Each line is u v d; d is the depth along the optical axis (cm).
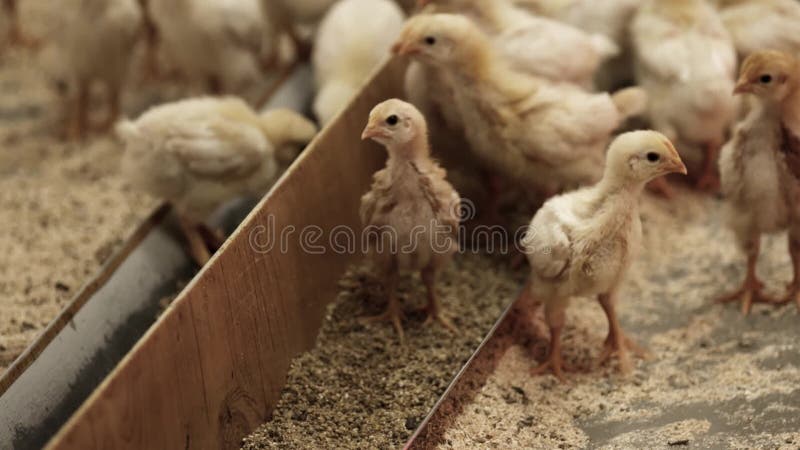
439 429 127
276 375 128
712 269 143
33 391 125
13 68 181
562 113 136
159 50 180
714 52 146
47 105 174
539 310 138
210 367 121
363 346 133
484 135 139
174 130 138
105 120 170
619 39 155
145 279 138
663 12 150
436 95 142
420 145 127
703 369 132
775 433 124
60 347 128
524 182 141
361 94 140
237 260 123
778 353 132
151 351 116
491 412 129
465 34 136
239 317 124
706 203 151
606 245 127
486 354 133
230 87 165
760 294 139
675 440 125
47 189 159
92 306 132
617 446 125
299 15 166
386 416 127
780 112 131
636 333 137
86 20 161
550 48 144
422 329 135
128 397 114
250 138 139
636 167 125
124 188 159
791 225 135
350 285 138
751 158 133
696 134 148
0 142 168
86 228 153
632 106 140
